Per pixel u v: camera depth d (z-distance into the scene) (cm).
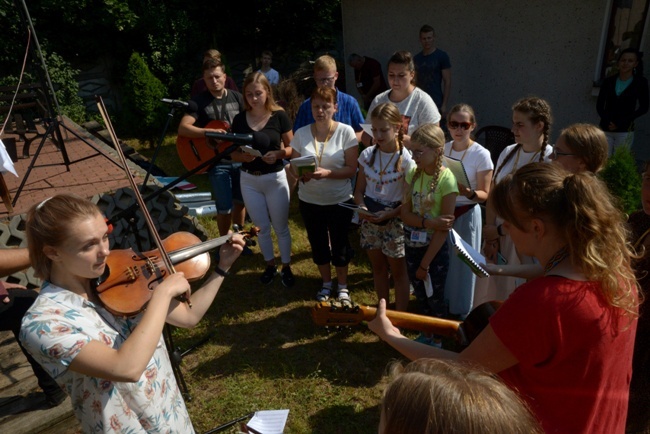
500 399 83
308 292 431
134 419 156
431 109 427
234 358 347
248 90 394
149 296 171
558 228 132
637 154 556
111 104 1181
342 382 319
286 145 421
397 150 338
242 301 421
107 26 1112
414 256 326
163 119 991
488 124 704
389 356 342
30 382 282
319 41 1419
